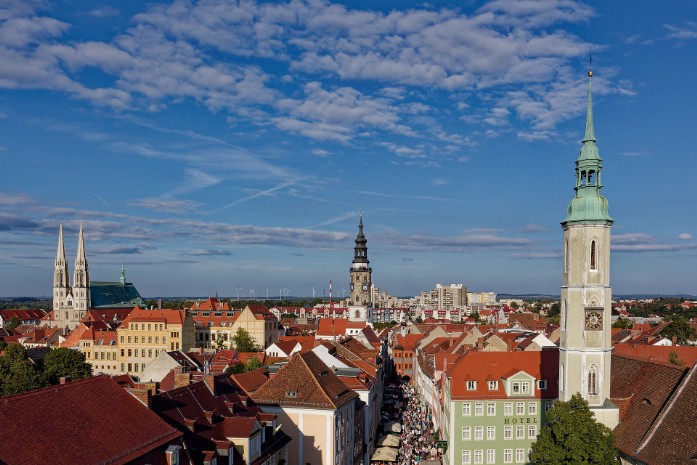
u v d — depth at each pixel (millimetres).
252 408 69812
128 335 196875
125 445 43562
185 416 55375
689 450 52906
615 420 67000
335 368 103500
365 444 96250
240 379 87562
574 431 58438
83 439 41281
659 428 59062
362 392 97875
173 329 194750
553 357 95812
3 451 35406
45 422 40312
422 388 158000
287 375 79562
